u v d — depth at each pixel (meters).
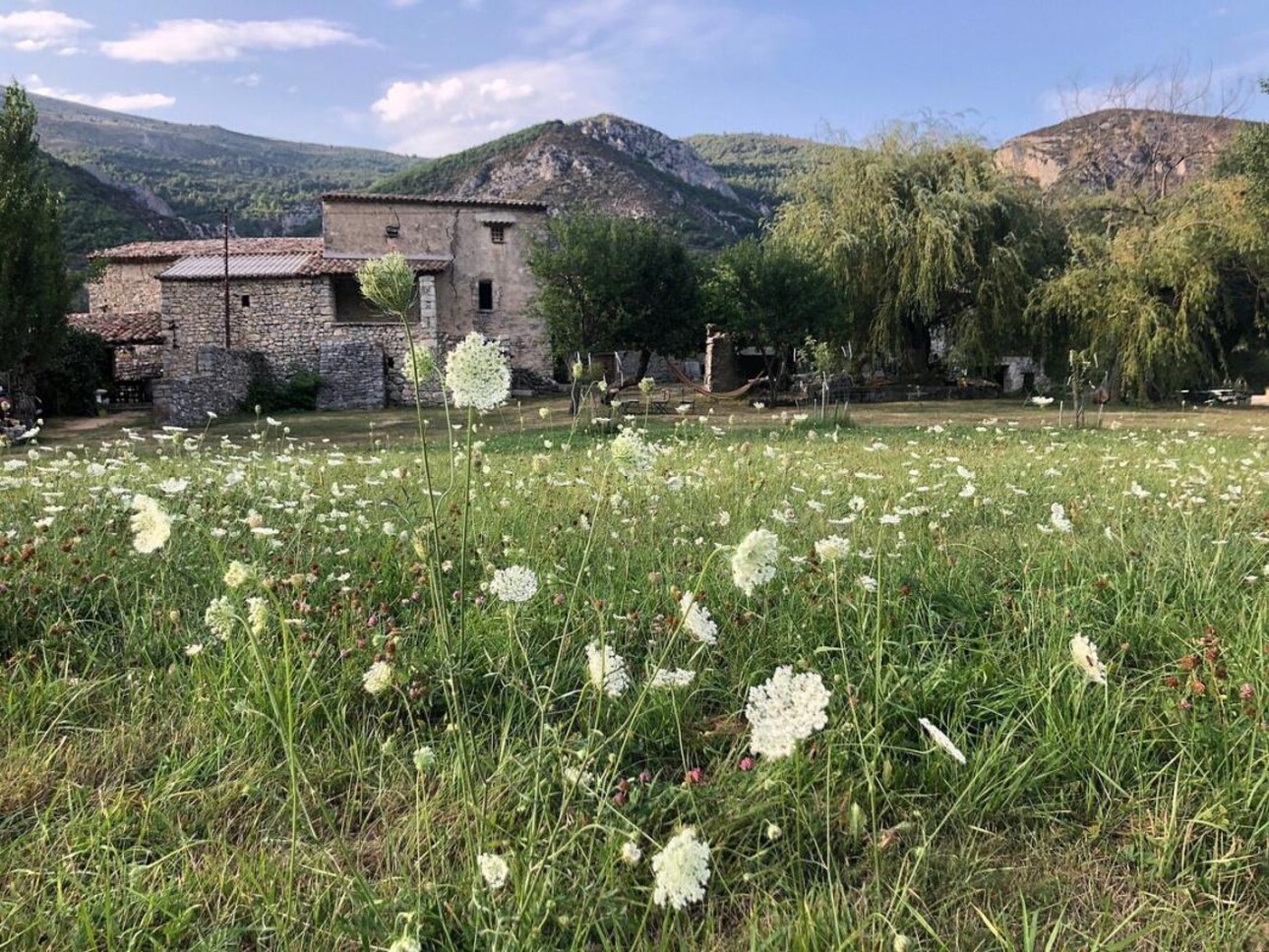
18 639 2.99
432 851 1.97
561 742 2.32
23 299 19.77
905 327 29.56
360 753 2.35
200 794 2.17
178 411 21.81
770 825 1.86
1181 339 22.86
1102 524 4.91
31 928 1.71
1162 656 2.97
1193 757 2.32
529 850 1.80
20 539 3.86
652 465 2.43
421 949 1.71
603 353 25.34
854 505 4.18
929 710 2.62
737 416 19.59
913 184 27.88
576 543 4.07
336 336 29.62
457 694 2.63
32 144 20.62
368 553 3.93
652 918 1.82
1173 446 11.03
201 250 34.97
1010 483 6.73
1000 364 30.16
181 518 3.78
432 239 32.41
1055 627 2.97
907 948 1.56
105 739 2.40
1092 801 2.23
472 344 2.41
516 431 15.77
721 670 2.90
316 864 1.92
